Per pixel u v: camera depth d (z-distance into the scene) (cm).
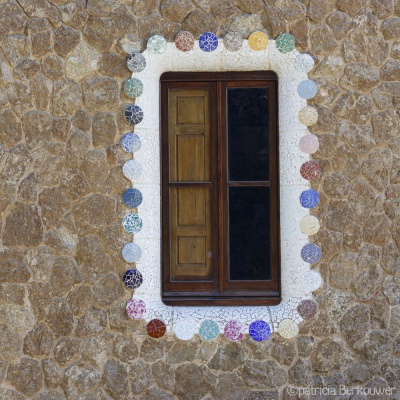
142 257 482
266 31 487
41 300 480
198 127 504
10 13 486
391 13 490
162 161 503
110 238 482
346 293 484
